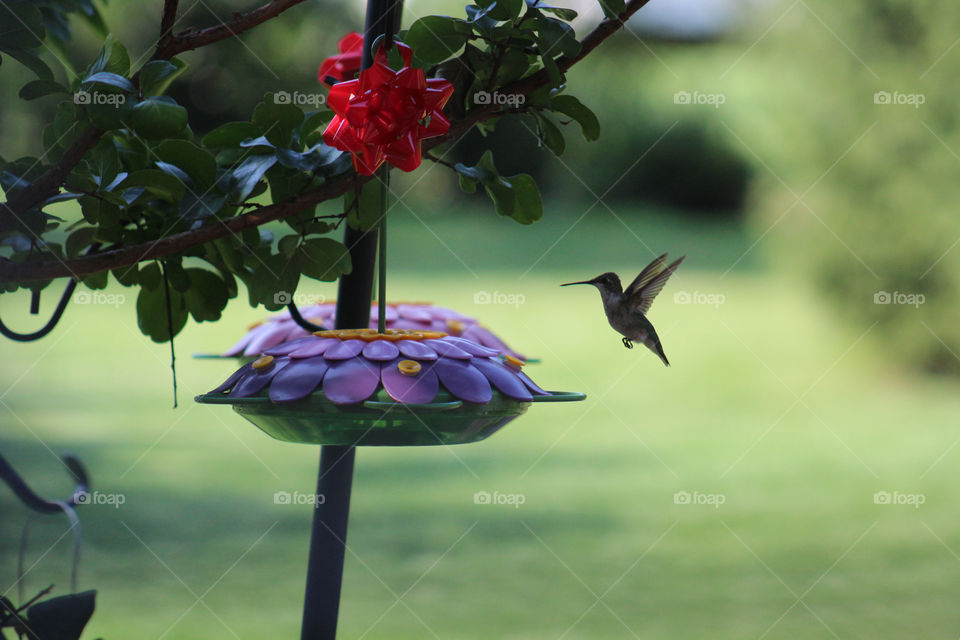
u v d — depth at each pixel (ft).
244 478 27.84
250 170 6.36
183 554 20.44
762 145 45.70
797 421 38.50
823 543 23.25
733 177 99.81
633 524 24.85
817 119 42.91
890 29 39.99
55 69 17.29
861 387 44.62
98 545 20.44
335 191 6.66
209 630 15.89
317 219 6.82
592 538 23.58
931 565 21.35
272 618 16.58
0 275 6.09
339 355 6.77
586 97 98.89
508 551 22.12
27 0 6.34
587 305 63.16
